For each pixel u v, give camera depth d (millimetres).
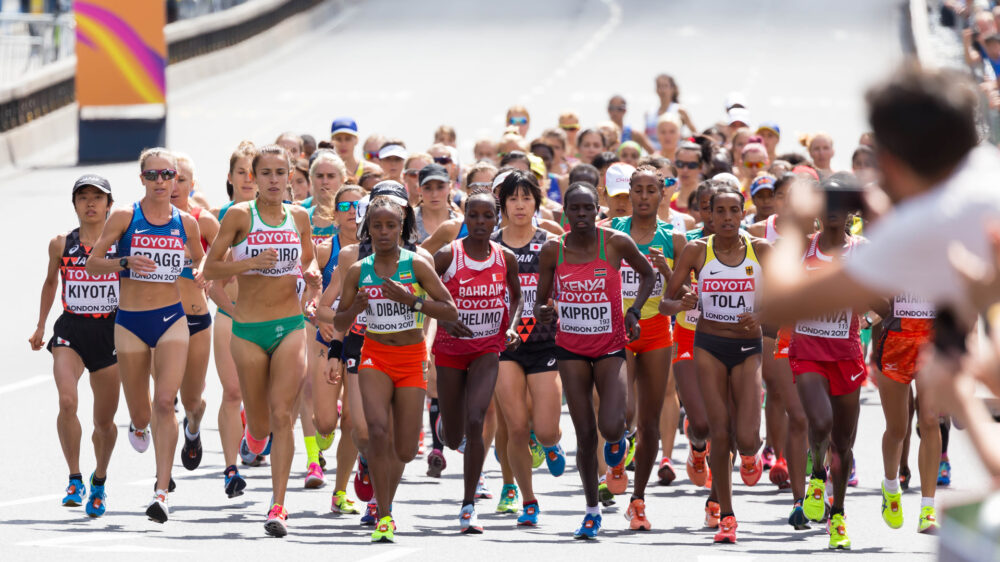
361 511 31953
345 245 34562
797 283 9422
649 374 31281
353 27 179125
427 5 194000
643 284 29391
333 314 30766
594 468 28875
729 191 29219
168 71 130625
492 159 54938
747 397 29531
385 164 48312
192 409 33656
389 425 28062
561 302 29156
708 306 29656
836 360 28672
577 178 43156
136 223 30453
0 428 40062
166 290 30547
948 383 9664
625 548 27641
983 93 64625
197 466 34969
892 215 9453
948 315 9727
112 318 30984
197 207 37469
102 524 29406
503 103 120750
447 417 30031
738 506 33219
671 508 32875
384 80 137125
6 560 25312
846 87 123250
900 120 9422
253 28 159375
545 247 29453
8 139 102688
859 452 39375
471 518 29375
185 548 26859
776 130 59438
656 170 34312
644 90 124812
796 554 27188
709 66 136875
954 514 9305
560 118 65625
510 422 30078
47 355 51375
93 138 104750
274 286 29781
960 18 119312
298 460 39375
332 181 37500
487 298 29078
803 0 181750
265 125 114188
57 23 121812
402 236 30172
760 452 38469
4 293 61625
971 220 9141
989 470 9469
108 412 30906
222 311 34281
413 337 28359
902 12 161875
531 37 162250
